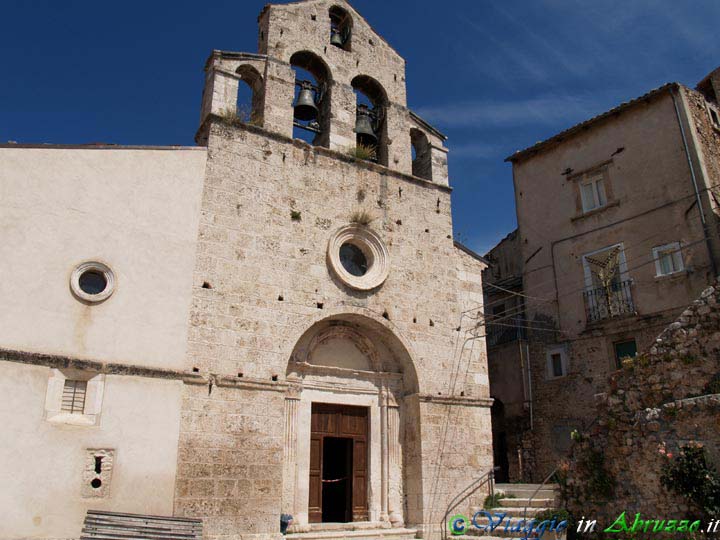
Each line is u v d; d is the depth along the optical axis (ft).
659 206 73.87
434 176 68.95
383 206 63.21
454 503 57.06
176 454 45.01
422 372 59.67
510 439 82.43
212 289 50.31
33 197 44.14
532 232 87.56
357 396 58.54
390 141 67.05
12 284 41.86
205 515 44.80
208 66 59.47
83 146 47.26
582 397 75.25
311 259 56.54
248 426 48.57
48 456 40.55
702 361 44.70
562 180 85.51
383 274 60.18
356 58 68.44
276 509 47.78
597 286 77.77
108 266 45.98
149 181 49.80
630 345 72.95
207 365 48.26
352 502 55.72
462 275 66.64
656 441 44.78
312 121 66.33
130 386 44.68
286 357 52.29
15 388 40.45
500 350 87.61
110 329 45.01
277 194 56.44
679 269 70.54
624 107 79.51
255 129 57.06
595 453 48.83
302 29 65.21
